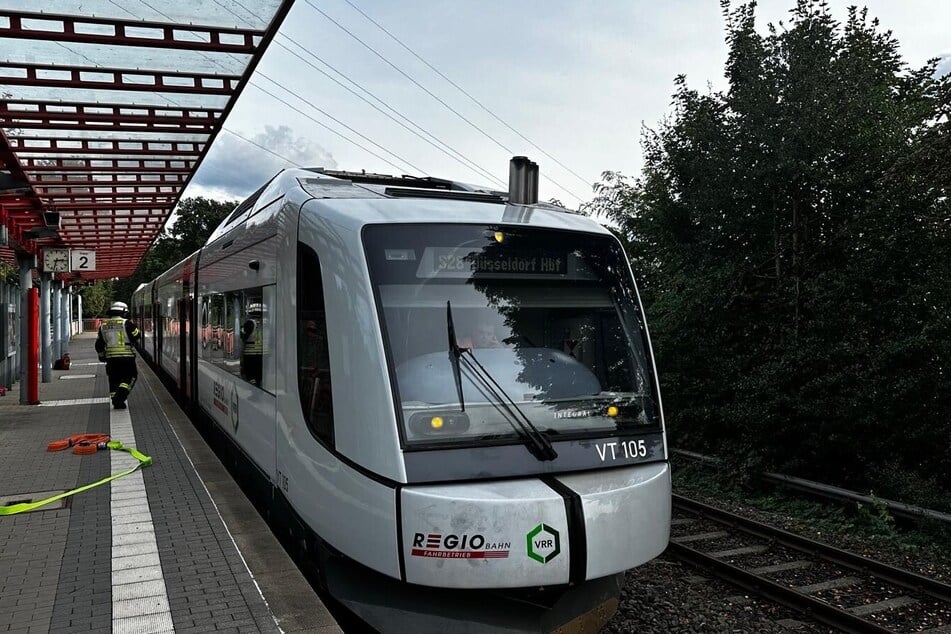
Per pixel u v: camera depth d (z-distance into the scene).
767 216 11.55
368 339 4.36
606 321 5.08
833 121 10.35
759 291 11.80
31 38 7.02
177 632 3.96
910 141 10.64
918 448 9.28
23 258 14.00
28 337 13.77
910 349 9.10
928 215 9.48
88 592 4.54
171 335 16.02
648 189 14.03
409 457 4.15
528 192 5.47
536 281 4.90
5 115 9.14
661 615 5.57
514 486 4.21
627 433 4.80
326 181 5.91
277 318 5.78
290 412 5.38
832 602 6.14
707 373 11.98
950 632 5.54
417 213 4.78
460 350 4.52
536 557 4.05
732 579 6.50
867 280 9.81
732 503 10.00
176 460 8.52
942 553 7.48
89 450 9.00
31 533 5.76
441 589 4.22
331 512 4.61
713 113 12.02
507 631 4.23
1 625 4.08
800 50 10.59
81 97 9.00
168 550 5.31
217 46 7.54
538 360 4.73
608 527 4.26
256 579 4.72
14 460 8.66
